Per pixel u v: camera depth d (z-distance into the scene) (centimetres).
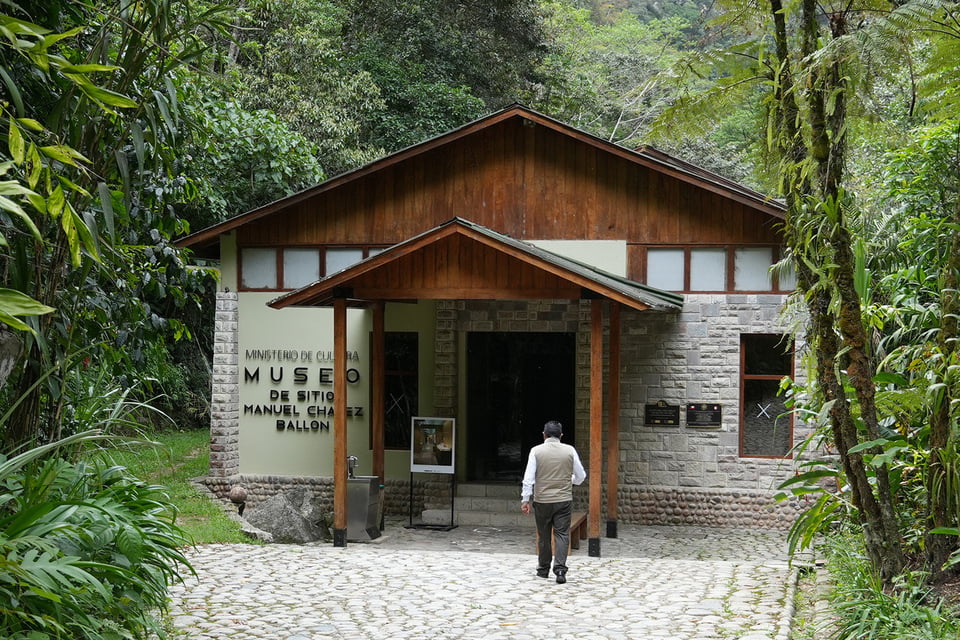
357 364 1617
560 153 1543
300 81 2391
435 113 2667
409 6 2845
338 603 870
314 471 1617
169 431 2261
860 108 570
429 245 1224
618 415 1404
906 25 529
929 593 698
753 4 651
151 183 934
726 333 1501
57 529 533
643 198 1522
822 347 727
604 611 846
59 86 606
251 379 1634
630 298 1158
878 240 1117
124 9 607
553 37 3453
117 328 858
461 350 1617
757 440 1510
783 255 1477
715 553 1298
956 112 693
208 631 759
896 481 786
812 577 988
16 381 655
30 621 509
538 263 1176
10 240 591
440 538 1416
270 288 1620
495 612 843
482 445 1666
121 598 600
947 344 715
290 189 1984
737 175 2709
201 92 1598
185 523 1306
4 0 494
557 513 990
